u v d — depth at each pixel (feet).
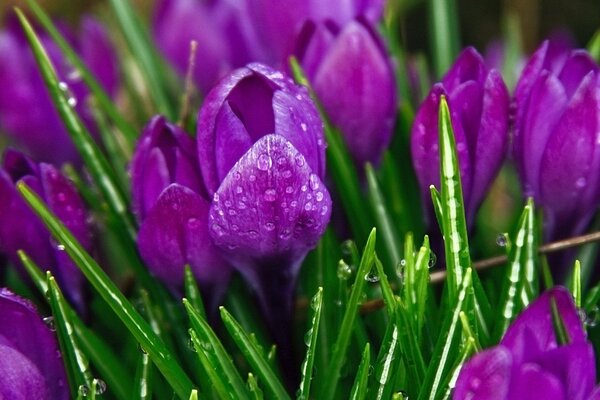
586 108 1.59
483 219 1.96
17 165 1.64
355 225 1.73
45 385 1.50
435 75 2.01
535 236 1.60
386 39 1.94
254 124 1.55
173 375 1.56
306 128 1.53
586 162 1.61
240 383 1.54
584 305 1.64
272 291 1.61
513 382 1.40
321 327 1.67
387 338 1.56
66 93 1.83
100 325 1.78
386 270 1.73
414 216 1.82
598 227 1.74
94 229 1.78
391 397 1.59
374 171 1.77
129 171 1.70
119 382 1.63
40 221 1.63
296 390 1.66
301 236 1.55
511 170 2.00
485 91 1.59
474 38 3.24
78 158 1.93
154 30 2.03
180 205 1.56
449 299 1.55
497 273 1.78
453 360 1.55
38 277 1.63
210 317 1.64
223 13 1.97
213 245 1.58
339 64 1.71
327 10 1.83
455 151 1.55
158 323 1.66
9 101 1.89
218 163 1.53
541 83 1.60
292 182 1.50
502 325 1.60
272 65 1.92
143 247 1.59
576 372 1.41
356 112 1.73
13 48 1.88
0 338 1.48
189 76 1.76
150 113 2.12
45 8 3.14
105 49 1.98
